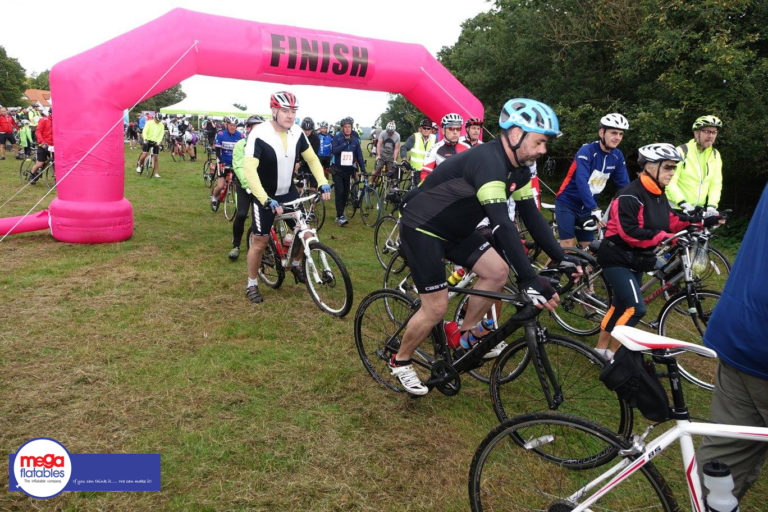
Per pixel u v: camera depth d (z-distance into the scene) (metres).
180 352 3.68
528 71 15.21
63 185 6.12
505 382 3.04
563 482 2.26
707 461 1.82
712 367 3.85
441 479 2.52
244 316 4.42
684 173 5.02
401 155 10.10
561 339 2.62
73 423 2.78
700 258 3.61
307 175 8.68
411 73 7.55
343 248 7.08
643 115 9.67
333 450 2.69
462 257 2.92
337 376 3.46
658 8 9.67
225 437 2.73
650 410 1.77
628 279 3.31
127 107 6.14
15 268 5.26
